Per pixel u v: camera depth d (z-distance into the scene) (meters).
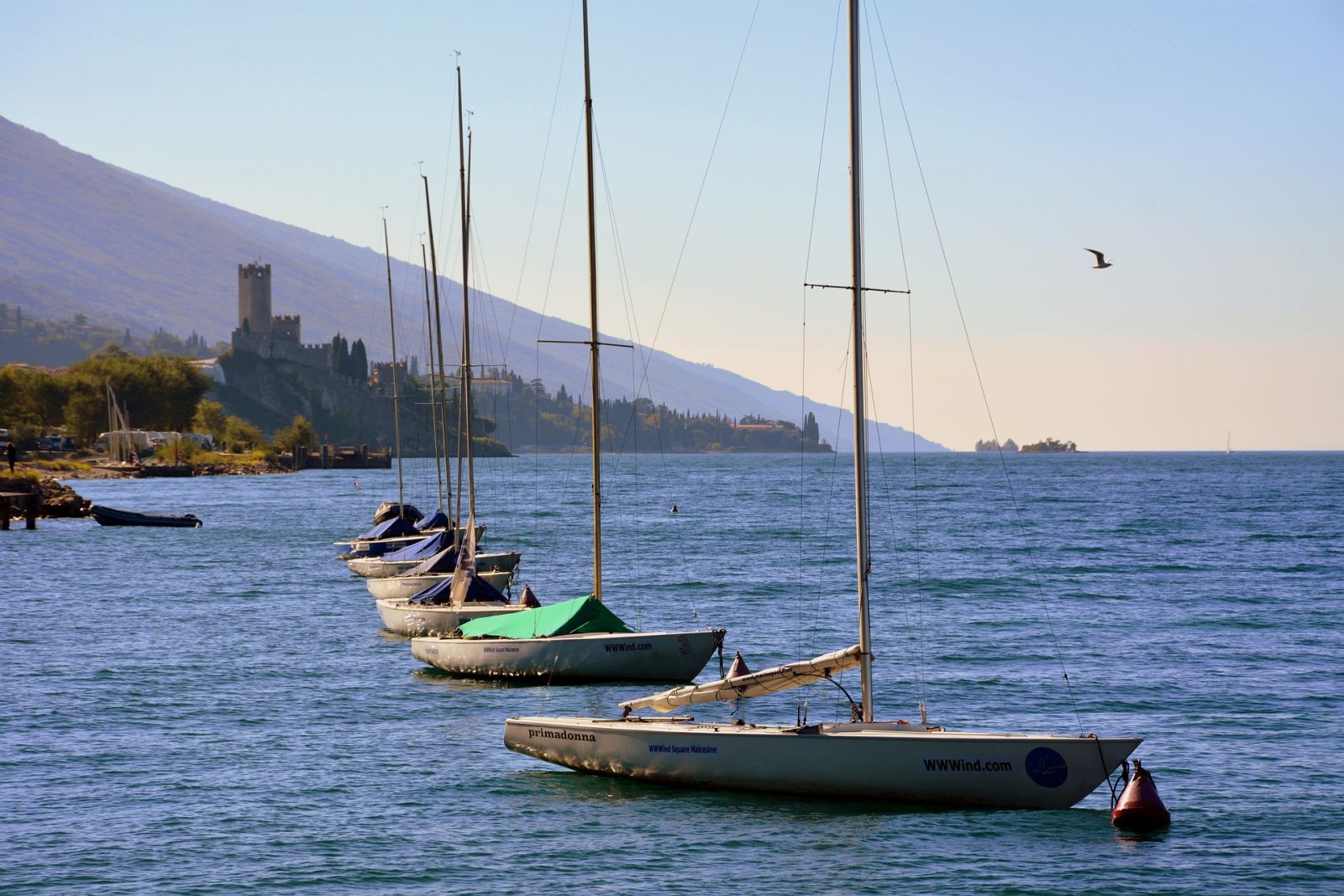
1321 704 58.56
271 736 53.81
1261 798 44.12
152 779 47.19
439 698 61.47
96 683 65.88
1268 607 91.94
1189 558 130.75
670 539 162.12
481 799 44.31
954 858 38.28
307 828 41.47
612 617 64.50
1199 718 56.03
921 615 89.50
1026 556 134.00
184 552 149.75
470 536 85.81
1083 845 39.44
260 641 80.19
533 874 37.34
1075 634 79.69
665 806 43.25
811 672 44.91
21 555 145.25
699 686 46.34
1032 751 41.62
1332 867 37.72
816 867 37.62
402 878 37.12
